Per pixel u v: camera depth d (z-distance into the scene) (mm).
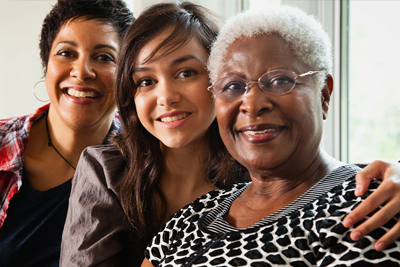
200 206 1187
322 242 852
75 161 1843
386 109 1835
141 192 1414
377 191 844
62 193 1777
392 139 1810
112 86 1738
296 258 879
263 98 984
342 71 1999
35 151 1852
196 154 1428
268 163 996
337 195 911
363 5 1932
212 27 1374
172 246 1130
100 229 1359
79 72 1668
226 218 1116
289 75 977
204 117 1327
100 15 1701
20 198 1789
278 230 925
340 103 2000
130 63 1342
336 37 1986
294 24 1011
